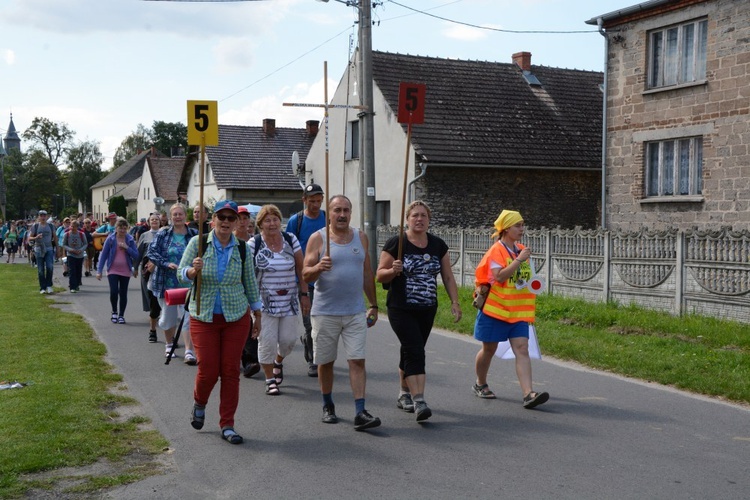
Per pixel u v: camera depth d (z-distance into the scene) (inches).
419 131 969.5
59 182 4581.7
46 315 564.4
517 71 1135.6
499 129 1018.1
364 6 722.8
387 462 235.5
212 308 256.4
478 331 309.4
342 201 271.4
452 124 998.4
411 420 284.8
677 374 346.0
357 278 273.0
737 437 259.6
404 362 283.9
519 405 305.7
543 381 349.4
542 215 1026.1
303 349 441.7
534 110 1072.2
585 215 1050.7
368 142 730.2
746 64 636.7
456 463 233.8
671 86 695.7
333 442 257.3
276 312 327.6
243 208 374.3
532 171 1019.9
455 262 741.9
